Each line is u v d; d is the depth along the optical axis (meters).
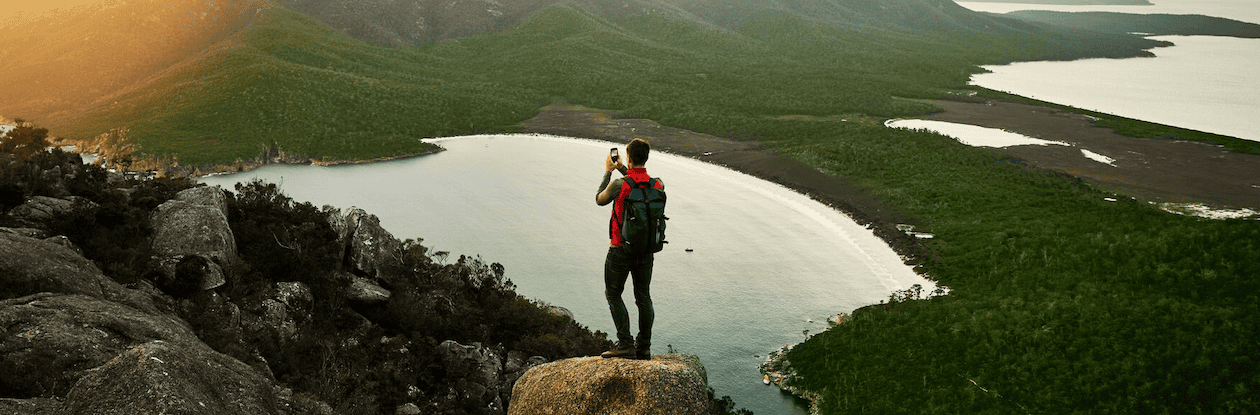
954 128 162.50
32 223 21.53
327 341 25.70
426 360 29.36
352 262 34.28
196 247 24.62
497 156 153.50
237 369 12.42
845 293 74.56
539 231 103.38
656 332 65.94
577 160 149.25
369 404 23.44
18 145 39.28
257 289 25.81
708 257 88.06
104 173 27.78
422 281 38.84
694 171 134.00
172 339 13.96
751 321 68.06
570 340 43.34
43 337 12.16
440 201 120.06
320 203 117.50
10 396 10.84
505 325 40.34
